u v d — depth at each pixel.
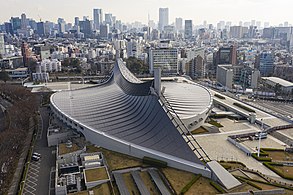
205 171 86.06
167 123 101.88
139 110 116.75
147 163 95.06
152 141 100.69
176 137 97.19
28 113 150.50
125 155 102.12
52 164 102.94
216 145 119.00
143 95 120.62
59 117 133.50
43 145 119.50
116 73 166.25
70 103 140.00
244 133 132.75
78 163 99.12
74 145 109.31
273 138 128.38
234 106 171.38
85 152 104.50
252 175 90.06
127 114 118.56
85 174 88.00
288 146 119.19
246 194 74.31
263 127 140.38
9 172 97.44
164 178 85.50
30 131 136.25
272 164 102.12
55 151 113.50
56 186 82.25
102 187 82.25
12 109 154.50
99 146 109.62
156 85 112.56
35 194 84.88
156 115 107.62
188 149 92.56
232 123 147.88
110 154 103.06
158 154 95.25
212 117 156.12
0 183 90.81
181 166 90.62
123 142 102.75
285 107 191.12
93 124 115.62
